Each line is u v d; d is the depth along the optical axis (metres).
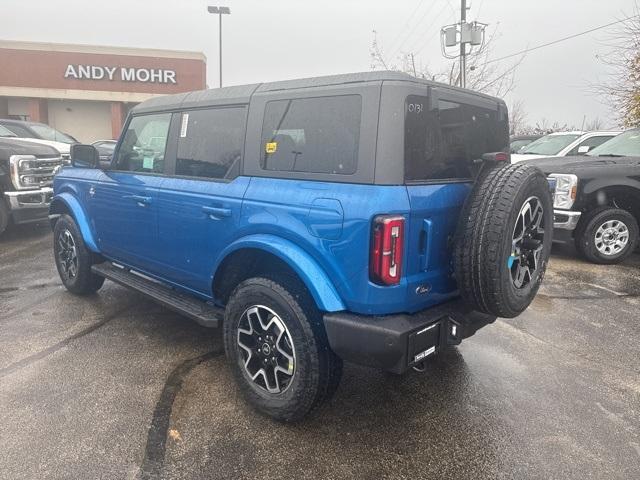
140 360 3.69
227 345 3.12
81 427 2.84
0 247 7.46
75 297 5.09
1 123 11.76
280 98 2.92
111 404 3.09
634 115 12.86
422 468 2.57
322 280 2.58
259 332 2.95
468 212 2.62
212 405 3.10
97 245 4.62
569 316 4.80
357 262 2.45
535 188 2.70
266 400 2.91
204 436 2.79
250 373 3.03
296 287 2.76
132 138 4.12
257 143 3.01
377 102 2.47
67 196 4.88
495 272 2.54
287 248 2.71
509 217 2.52
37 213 7.92
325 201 2.56
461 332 2.79
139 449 2.66
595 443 2.79
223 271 3.29
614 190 6.63
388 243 2.39
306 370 2.70
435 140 2.75
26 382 3.33
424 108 2.64
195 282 3.54
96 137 30.30
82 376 3.43
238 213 3.00
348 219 2.45
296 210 2.68
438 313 2.75
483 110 3.22
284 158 2.86
